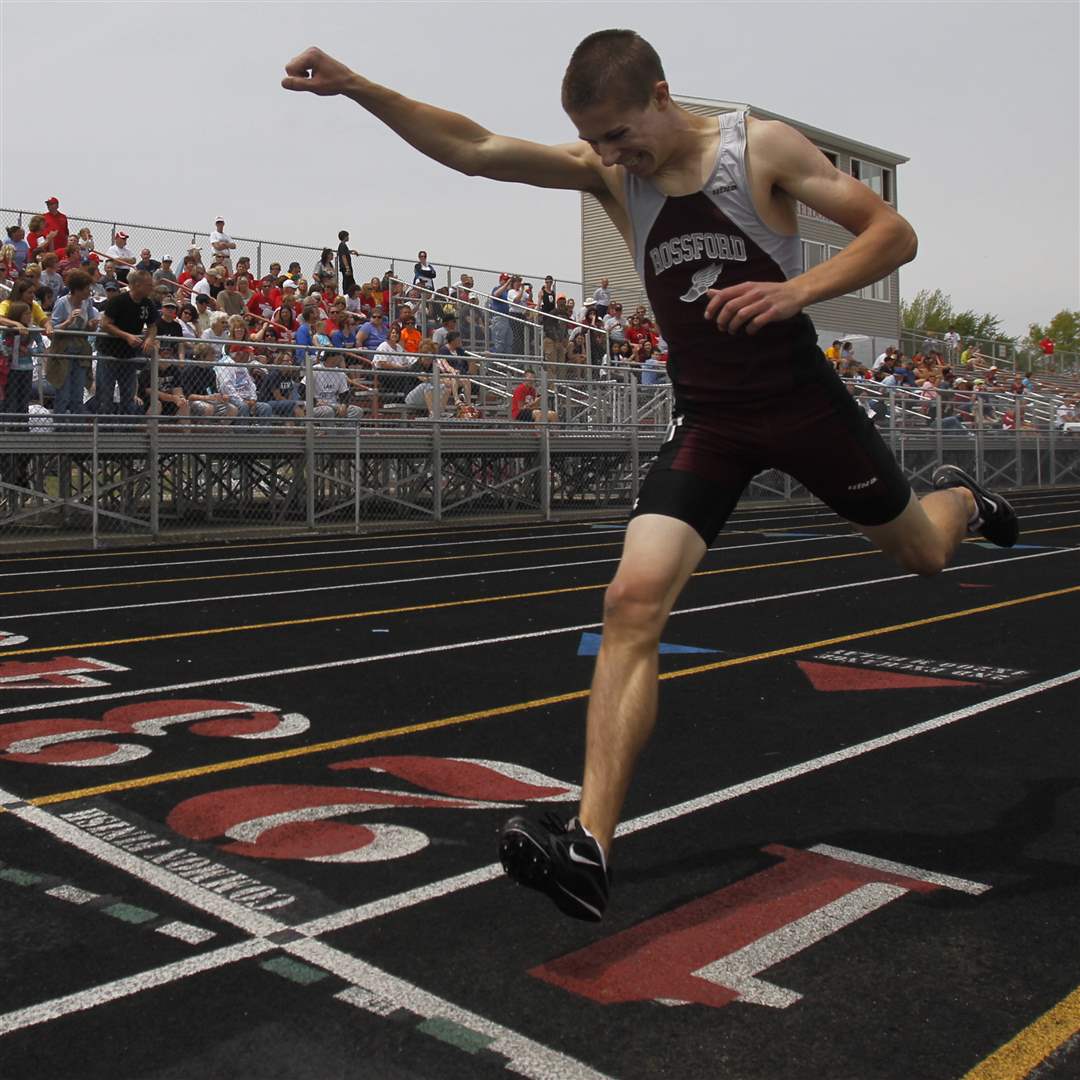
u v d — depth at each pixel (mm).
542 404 19172
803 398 3318
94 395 13719
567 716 5641
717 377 3320
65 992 2840
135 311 13766
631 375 21047
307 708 5789
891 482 3525
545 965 2990
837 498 3527
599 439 20297
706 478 3316
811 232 34406
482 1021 2701
